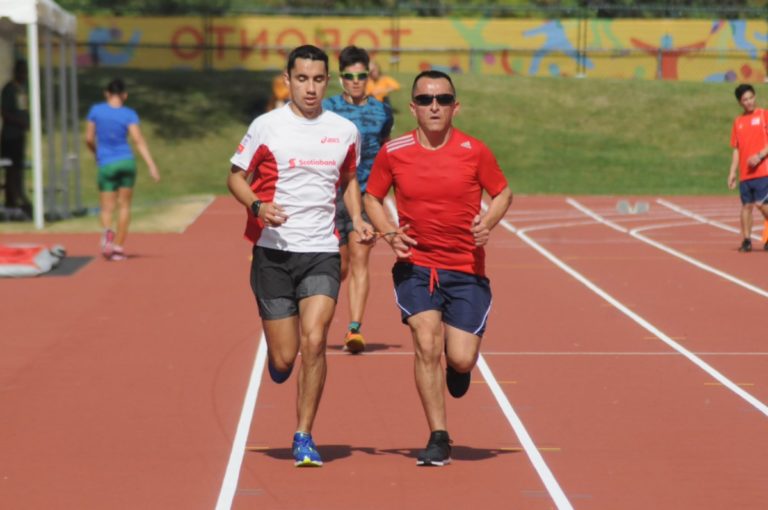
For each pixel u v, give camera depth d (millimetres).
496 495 18531
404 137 20797
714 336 33469
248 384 27000
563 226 67875
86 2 137625
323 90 20250
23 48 70438
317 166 20203
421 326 20406
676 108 120500
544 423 23531
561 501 18234
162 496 18453
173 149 106750
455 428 23141
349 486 19000
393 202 77125
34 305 38250
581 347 31766
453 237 20484
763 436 22469
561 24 129875
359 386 26812
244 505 17953
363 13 129125
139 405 24953
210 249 54219
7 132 65812
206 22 127438
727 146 113188
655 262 50875
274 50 128125
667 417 24031
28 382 27234
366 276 30453
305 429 20250
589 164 107438
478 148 20469
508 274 47000
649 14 147875
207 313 36938
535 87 124562
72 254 51875
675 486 19109
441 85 20328
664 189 99562
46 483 19203
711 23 129500
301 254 20266
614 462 20594
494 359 30109
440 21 129500
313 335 19984
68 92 115188
